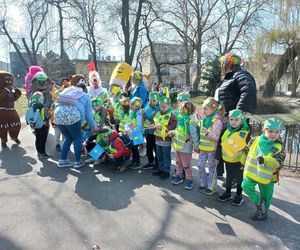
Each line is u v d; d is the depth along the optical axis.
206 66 25.61
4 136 7.38
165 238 3.50
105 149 5.88
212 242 3.44
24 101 20.33
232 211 4.26
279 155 3.82
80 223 3.81
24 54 35.81
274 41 16.59
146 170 6.02
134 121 5.95
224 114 4.78
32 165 6.13
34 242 3.36
